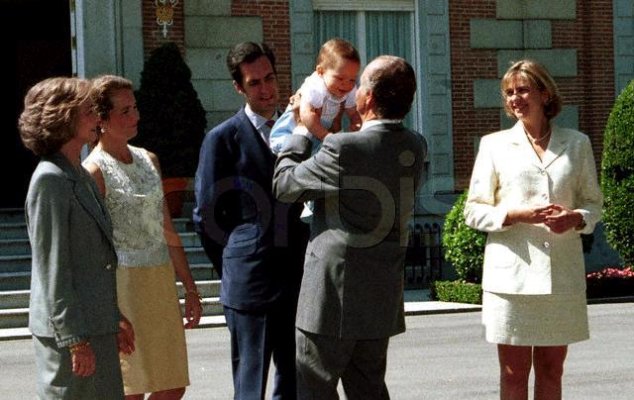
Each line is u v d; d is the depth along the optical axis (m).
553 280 7.00
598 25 21.80
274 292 7.14
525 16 21.34
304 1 20.11
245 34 19.77
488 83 21.12
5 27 23.03
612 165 18.59
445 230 18.06
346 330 6.23
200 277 17.61
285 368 7.28
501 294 7.12
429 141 20.75
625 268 19.06
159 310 7.12
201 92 19.53
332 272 6.26
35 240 5.64
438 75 20.86
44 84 5.76
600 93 21.84
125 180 7.05
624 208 18.52
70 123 5.71
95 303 5.75
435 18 20.84
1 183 23.19
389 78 6.30
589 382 10.67
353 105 6.67
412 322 15.77
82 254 5.74
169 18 19.20
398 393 10.34
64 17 23.20
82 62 18.84
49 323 5.62
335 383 6.37
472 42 21.05
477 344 13.42
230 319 7.25
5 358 13.38
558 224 6.87
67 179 5.69
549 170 7.11
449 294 17.83
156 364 7.08
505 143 7.23
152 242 7.12
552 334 7.04
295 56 20.06
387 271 6.35
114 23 18.94
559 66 21.58
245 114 7.29
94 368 5.71
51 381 5.70
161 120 18.30
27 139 5.71
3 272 17.73
